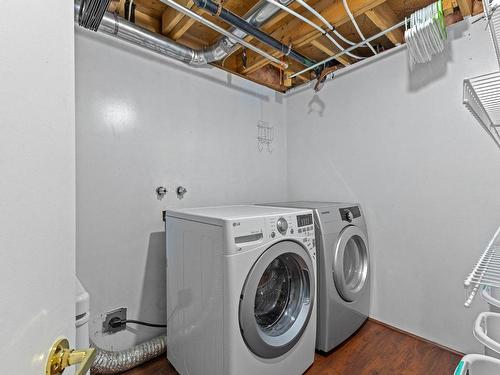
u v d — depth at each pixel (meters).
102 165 1.72
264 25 1.72
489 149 1.68
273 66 2.84
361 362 1.71
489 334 0.91
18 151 0.37
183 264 1.58
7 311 0.34
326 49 2.17
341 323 1.85
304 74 2.79
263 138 2.76
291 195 2.93
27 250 0.38
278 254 1.44
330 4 1.77
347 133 2.42
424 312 1.95
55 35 0.46
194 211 1.67
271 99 2.85
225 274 1.26
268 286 1.63
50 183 0.44
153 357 1.76
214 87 2.35
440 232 1.88
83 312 0.90
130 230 1.83
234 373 1.25
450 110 1.84
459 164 1.80
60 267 0.48
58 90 0.47
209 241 1.37
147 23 1.96
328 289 1.75
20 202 0.37
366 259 2.15
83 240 1.64
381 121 2.19
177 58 2.01
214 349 1.33
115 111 1.77
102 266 1.71
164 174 2.01
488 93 0.85
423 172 1.96
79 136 1.63
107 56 1.74
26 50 0.39
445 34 1.74
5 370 0.34
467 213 1.77
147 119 1.92
